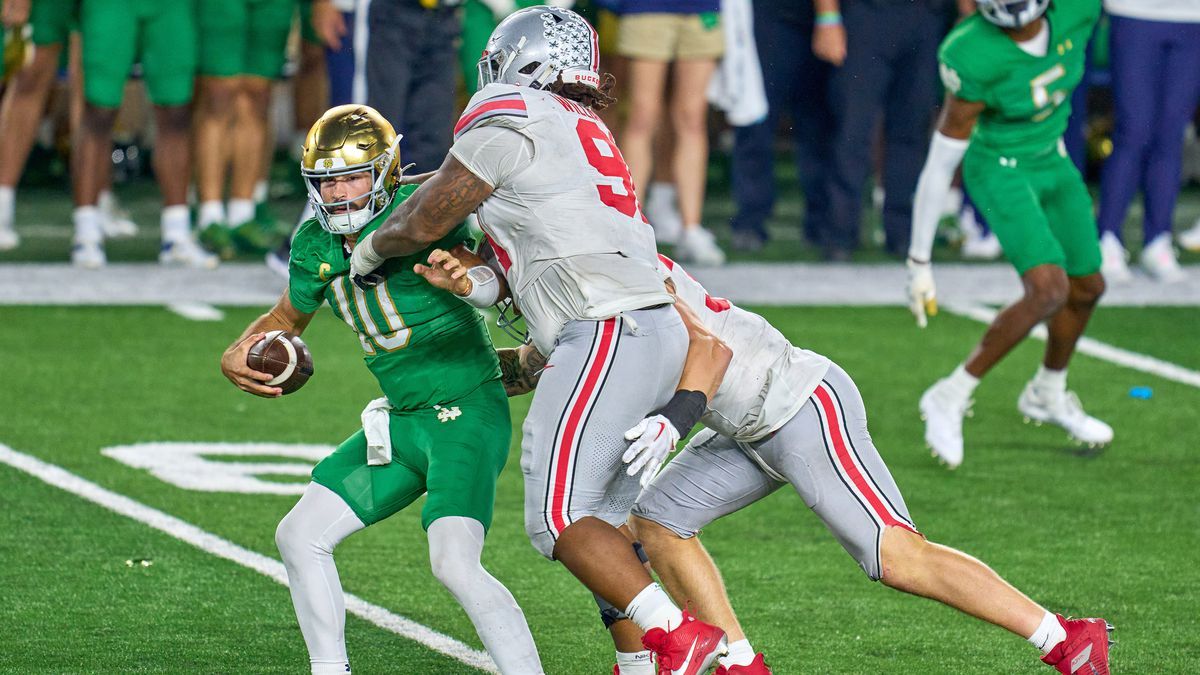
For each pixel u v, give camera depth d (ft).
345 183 47.83
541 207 46.55
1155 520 71.51
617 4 126.31
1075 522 71.15
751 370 48.85
